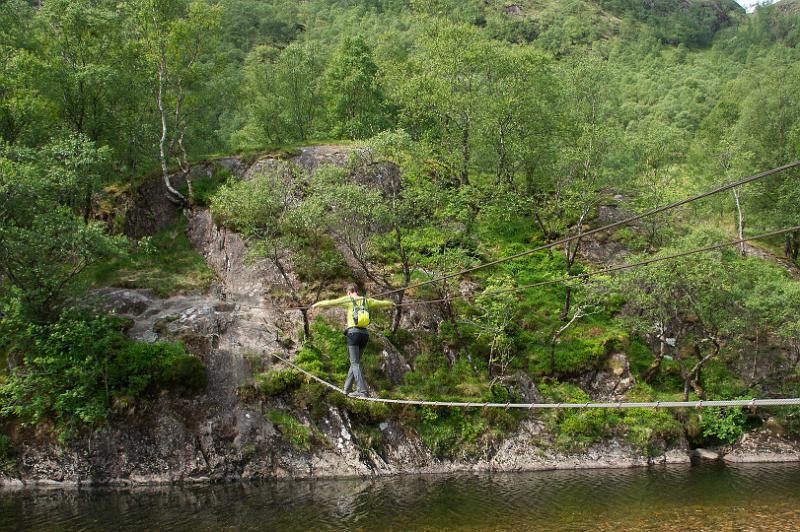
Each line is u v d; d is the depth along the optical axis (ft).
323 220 108.37
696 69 399.03
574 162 129.29
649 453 104.37
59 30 128.06
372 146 117.80
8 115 112.78
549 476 94.32
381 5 483.10
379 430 97.04
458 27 151.74
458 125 148.66
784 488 88.89
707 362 122.93
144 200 134.51
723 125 180.75
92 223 97.35
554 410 106.93
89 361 87.35
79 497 78.89
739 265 120.98
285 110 172.96
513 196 136.67
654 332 123.85
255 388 94.94
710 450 110.32
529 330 120.37
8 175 86.99
